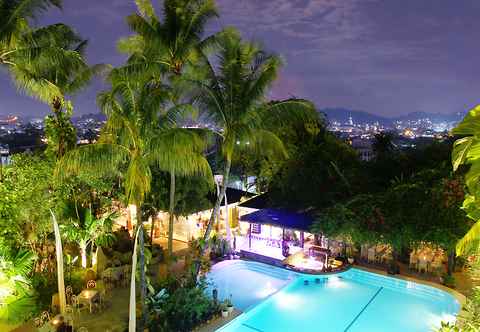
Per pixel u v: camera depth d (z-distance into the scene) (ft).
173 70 53.16
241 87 45.47
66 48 58.70
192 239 62.08
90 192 55.01
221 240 62.13
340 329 40.70
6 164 47.88
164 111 38.29
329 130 84.48
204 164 42.27
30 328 36.35
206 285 44.78
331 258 57.00
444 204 46.65
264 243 67.87
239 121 45.55
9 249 39.47
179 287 42.22
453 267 50.70
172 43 52.37
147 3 54.54
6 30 44.29
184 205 61.36
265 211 63.41
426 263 52.26
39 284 44.65
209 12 51.98
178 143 34.68
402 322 42.01
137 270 39.60
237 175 91.97
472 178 23.50
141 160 35.70
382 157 76.02
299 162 67.15
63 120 55.21
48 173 46.55
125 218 75.77
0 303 36.58
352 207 53.67
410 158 73.05
